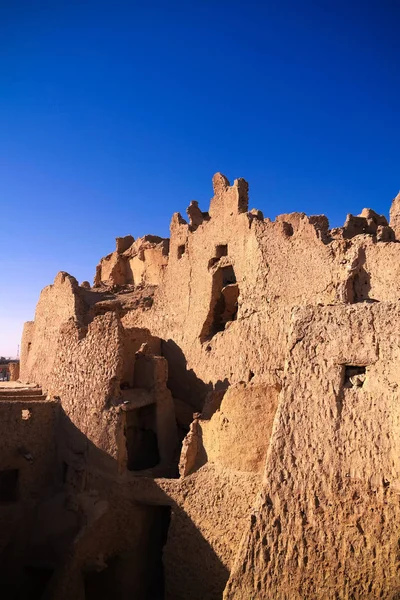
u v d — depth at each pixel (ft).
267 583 30.37
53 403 55.01
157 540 48.88
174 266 65.92
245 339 54.03
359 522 29.01
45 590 45.01
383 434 29.48
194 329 60.64
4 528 50.85
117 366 50.60
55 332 71.67
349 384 31.63
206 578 40.93
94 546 45.93
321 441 31.35
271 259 53.42
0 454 51.57
